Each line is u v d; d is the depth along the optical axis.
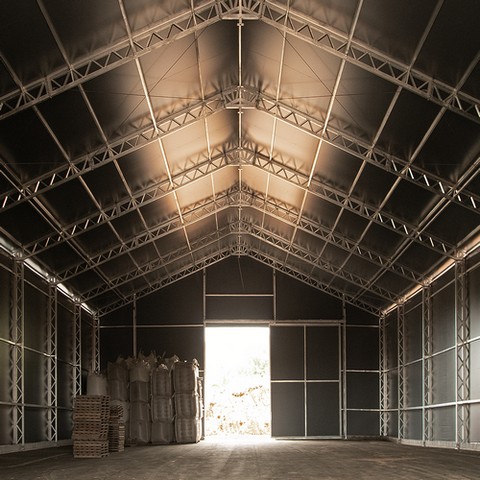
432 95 17.25
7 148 19.41
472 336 24.44
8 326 23.94
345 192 25.64
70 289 32.78
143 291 38.59
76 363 33.94
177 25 17.44
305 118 22.17
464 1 14.05
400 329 35.06
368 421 38.09
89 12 15.51
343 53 17.45
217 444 31.91
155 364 35.31
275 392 38.22
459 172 20.50
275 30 18.30
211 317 38.56
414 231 25.69
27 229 24.12
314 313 38.91
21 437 24.77
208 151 25.66
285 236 34.03
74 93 18.22
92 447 22.22
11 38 15.31
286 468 17.30
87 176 22.95
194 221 31.08
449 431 26.80
